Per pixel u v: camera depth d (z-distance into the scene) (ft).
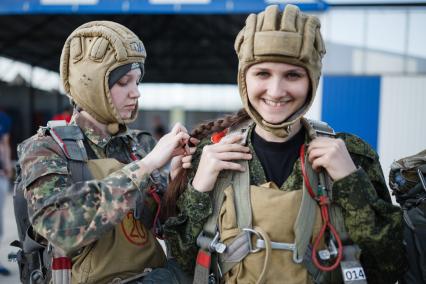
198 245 4.14
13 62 42.86
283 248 3.87
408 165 5.11
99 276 4.48
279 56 3.65
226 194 4.08
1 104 42.55
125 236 4.65
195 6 15.38
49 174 4.29
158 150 4.42
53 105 47.57
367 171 4.22
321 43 3.85
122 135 5.11
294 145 4.21
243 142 4.25
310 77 3.81
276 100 3.81
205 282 4.05
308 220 3.89
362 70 14.75
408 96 14.55
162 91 61.21
